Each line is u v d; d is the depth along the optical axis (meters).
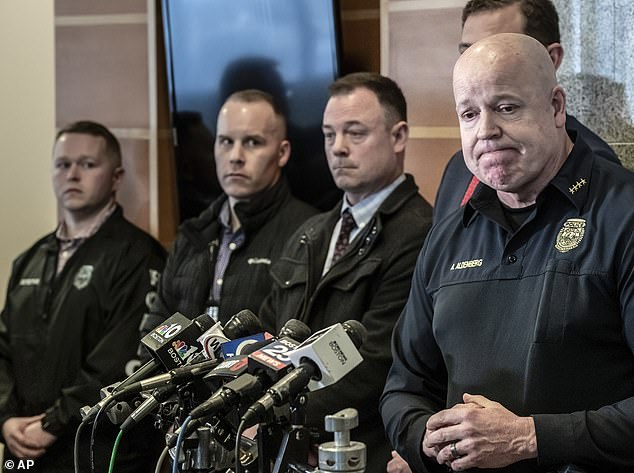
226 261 4.77
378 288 3.98
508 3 3.79
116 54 5.91
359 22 5.28
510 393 2.88
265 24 5.29
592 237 2.83
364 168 4.20
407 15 5.06
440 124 4.98
